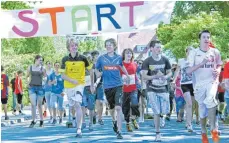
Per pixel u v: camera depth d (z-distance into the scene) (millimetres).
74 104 11594
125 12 11867
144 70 10375
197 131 13008
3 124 17734
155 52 10398
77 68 11383
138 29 11820
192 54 9039
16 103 26484
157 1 11656
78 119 11711
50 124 16812
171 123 16234
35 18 12109
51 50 44781
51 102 16656
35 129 14969
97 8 11961
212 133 8875
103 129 14078
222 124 15547
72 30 12070
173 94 17828
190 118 12680
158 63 10391
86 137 11773
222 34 29859
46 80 16625
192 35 31344
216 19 30453
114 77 11203
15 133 13922
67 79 11359
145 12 11781
